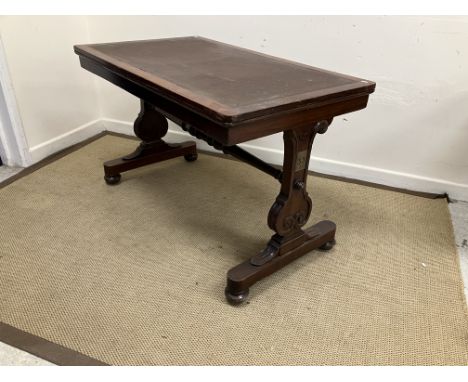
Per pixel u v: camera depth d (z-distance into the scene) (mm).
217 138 935
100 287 1277
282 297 1264
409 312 1218
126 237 1521
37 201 1725
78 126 2334
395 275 1369
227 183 1949
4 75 1809
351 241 1541
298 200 1265
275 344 1104
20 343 1075
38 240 1483
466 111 1702
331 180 2012
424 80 1712
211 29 1990
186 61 1374
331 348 1096
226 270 1373
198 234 1558
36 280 1295
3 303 1199
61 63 2117
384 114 1841
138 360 1043
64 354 1049
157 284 1300
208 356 1063
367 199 1841
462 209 1795
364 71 1796
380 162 1956
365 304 1244
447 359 1072
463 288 1317
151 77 1156
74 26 2145
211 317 1184
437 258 1457
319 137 2018
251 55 1490
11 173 1970
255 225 1632
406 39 1667
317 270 1384
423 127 1802
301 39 1840
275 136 2088
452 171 1841
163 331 1131
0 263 1361
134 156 1913
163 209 1711
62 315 1167
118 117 2453
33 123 2031
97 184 1885
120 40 2211
